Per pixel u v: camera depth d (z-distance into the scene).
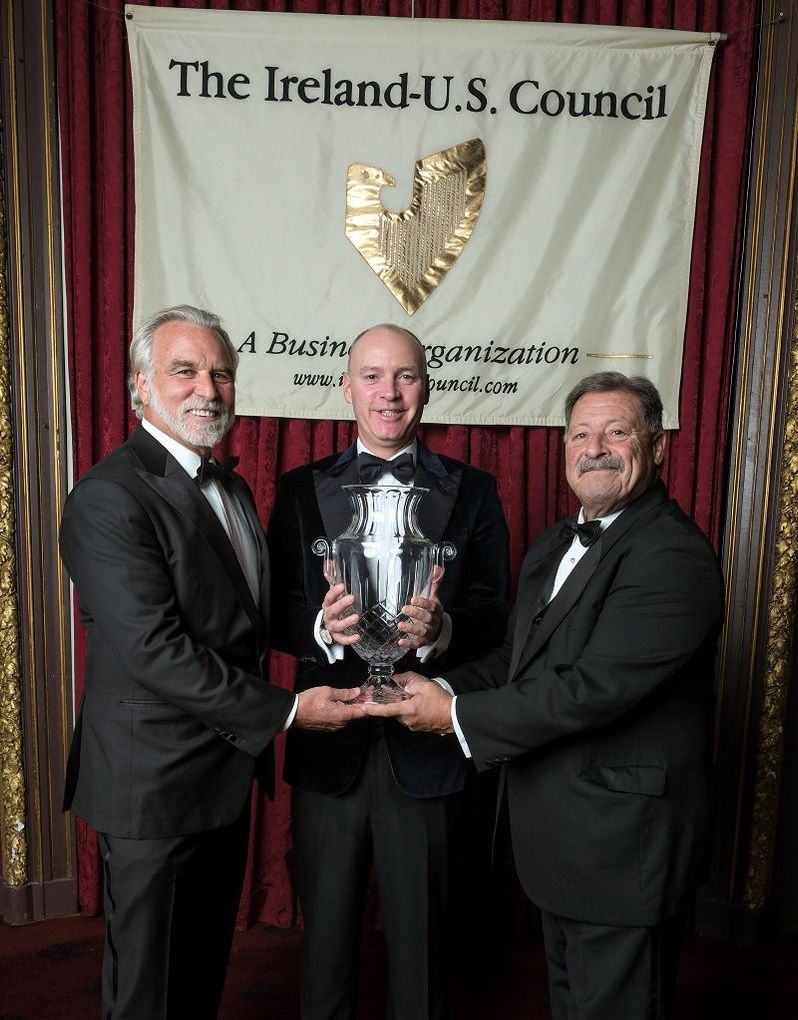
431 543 1.76
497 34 2.62
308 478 2.06
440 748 1.86
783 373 2.68
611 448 1.61
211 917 1.82
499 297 2.69
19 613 2.74
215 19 2.59
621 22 2.71
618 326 2.71
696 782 1.57
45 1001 2.35
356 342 2.01
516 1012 2.38
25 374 2.69
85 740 1.74
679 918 1.60
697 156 2.66
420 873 1.87
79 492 1.68
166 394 1.76
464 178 2.65
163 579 1.66
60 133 2.66
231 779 1.75
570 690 1.52
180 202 2.62
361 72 2.62
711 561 1.57
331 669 1.93
